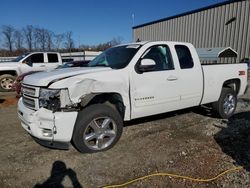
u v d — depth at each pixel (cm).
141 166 356
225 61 1553
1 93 1095
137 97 434
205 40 1723
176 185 307
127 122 566
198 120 591
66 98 358
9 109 732
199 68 529
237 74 622
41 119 357
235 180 318
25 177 327
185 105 519
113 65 450
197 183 312
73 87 358
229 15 1541
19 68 1191
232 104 621
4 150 412
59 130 354
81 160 375
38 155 392
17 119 610
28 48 5178
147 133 496
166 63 482
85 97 376
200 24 1748
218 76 571
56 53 1321
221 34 1603
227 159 379
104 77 394
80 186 307
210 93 559
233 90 621
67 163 365
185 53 519
